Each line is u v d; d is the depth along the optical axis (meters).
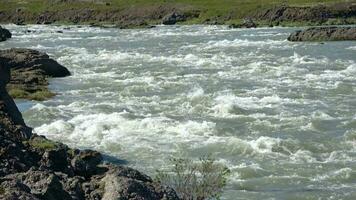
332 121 43.00
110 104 51.75
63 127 41.44
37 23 189.12
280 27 143.75
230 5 174.50
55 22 187.88
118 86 62.66
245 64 76.44
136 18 177.50
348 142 37.16
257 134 39.72
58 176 21.92
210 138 38.56
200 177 26.28
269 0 177.12
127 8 185.25
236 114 46.09
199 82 63.09
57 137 39.47
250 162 33.19
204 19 163.38
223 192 27.56
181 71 71.88
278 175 30.88
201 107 49.06
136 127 41.75
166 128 41.31
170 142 37.72
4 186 17.98
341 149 35.84
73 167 25.02
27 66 71.06
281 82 62.09
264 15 155.38
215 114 46.50
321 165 32.53
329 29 107.62
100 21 182.25
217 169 27.12
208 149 36.00
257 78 65.12
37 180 19.89
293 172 31.34
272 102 51.03
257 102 51.06
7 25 183.62
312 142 37.09
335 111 46.81
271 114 46.03
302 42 103.62
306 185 29.27
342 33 105.75
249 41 107.00
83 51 98.12
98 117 44.78
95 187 22.11
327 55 83.44
